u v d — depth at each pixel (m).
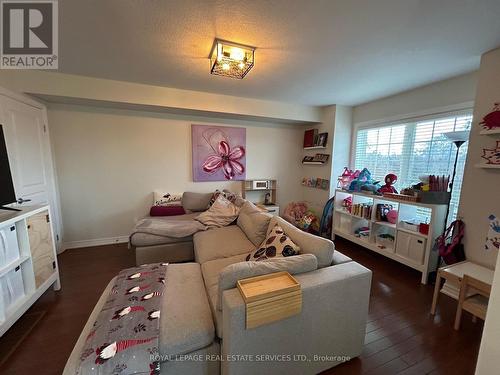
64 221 3.10
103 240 3.31
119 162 3.28
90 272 2.51
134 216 3.44
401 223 2.69
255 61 2.12
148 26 1.59
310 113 3.81
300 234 1.71
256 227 2.23
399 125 3.07
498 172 1.84
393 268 2.72
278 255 1.60
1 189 1.72
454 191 2.49
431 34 1.65
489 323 0.47
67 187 3.06
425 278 2.35
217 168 3.84
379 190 2.98
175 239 2.62
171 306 1.31
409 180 2.97
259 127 4.11
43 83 2.39
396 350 1.54
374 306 2.00
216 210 3.01
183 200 3.48
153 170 3.48
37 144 2.59
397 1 1.31
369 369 1.40
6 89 2.12
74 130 3.01
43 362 1.41
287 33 1.66
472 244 2.02
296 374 1.27
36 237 1.88
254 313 1.07
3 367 1.38
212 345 1.19
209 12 1.43
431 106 2.68
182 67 2.27
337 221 3.60
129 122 3.27
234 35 1.69
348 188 3.40
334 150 3.74
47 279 2.00
